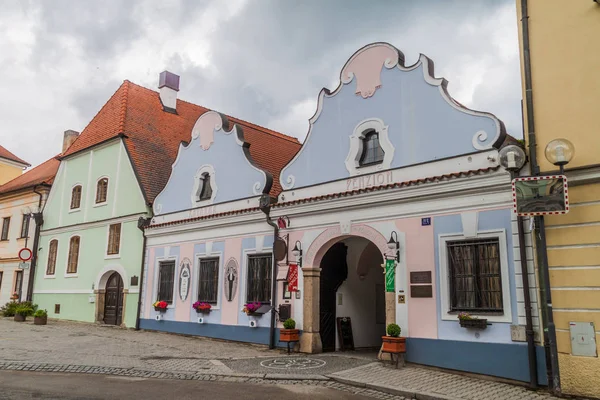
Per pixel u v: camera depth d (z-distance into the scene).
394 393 9.14
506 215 10.30
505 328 9.96
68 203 24.88
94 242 22.56
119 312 20.72
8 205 29.36
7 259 28.05
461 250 10.91
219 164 17.50
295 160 14.71
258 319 14.88
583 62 9.63
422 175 11.80
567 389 8.87
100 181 23.25
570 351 8.95
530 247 9.84
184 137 24.75
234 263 16.05
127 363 11.58
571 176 9.31
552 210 9.09
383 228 12.24
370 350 15.02
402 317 11.52
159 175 21.88
